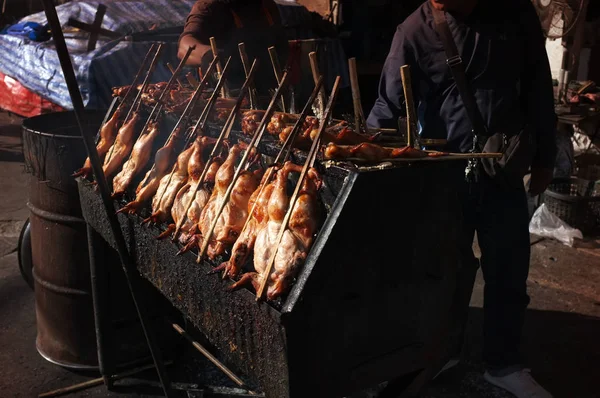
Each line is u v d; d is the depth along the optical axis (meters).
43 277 3.25
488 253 2.98
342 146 1.80
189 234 2.11
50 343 3.38
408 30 2.81
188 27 3.70
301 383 1.64
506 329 3.07
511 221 2.88
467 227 2.86
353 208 1.64
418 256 1.84
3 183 6.52
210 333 1.99
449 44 2.69
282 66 3.96
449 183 1.86
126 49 6.90
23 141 3.13
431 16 2.77
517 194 2.86
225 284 1.80
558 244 4.90
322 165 1.84
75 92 2.39
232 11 3.73
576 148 6.77
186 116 2.61
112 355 3.18
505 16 2.68
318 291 1.61
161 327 3.34
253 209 1.88
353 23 8.67
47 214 3.09
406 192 1.75
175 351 3.45
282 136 2.07
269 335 1.64
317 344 1.65
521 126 2.75
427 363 2.02
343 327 1.71
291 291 1.60
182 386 3.04
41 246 3.20
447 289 1.98
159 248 2.26
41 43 7.71
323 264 1.61
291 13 8.02
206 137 2.41
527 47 2.74
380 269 1.75
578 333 3.71
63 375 3.34
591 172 5.61
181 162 2.37
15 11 11.67
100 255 2.98
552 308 4.00
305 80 4.73
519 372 3.09
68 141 2.94
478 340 3.67
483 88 2.72
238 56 3.79
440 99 2.85
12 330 3.78
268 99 3.04
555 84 6.52
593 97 5.74
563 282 4.33
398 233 1.77
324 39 7.78
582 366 3.39
